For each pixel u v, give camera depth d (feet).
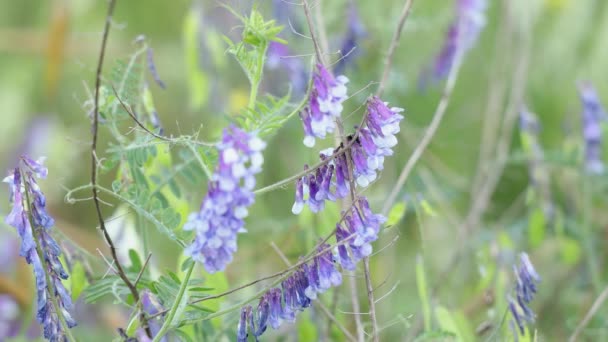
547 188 3.49
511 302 2.69
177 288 2.50
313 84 2.27
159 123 2.72
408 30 3.66
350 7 3.41
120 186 2.48
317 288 2.35
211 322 2.71
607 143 3.89
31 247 2.35
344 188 2.33
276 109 2.33
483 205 3.53
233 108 3.87
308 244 3.03
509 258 3.20
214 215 2.17
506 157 3.67
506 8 4.14
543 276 3.73
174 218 2.42
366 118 2.30
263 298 2.39
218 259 2.20
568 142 3.90
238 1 2.40
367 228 2.33
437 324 3.03
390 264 3.54
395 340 3.29
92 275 2.69
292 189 3.80
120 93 2.61
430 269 3.65
